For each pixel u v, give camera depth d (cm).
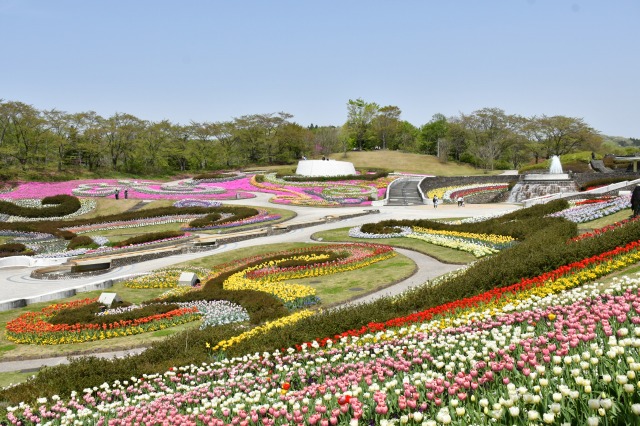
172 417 876
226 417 850
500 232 3291
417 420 626
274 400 905
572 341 788
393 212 5438
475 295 1672
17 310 2438
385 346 1113
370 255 3048
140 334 1942
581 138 10562
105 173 9538
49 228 5012
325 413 758
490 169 11969
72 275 3222
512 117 11600
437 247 3262
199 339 1549
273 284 2411
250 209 5628
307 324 1514
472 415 655
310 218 5172
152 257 3650
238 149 12312
